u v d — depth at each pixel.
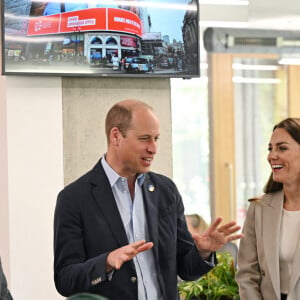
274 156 3.60
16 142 4.62
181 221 3.22
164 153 4.96
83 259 2.99
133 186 3.13
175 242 3.13
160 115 4.95
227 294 4.05
